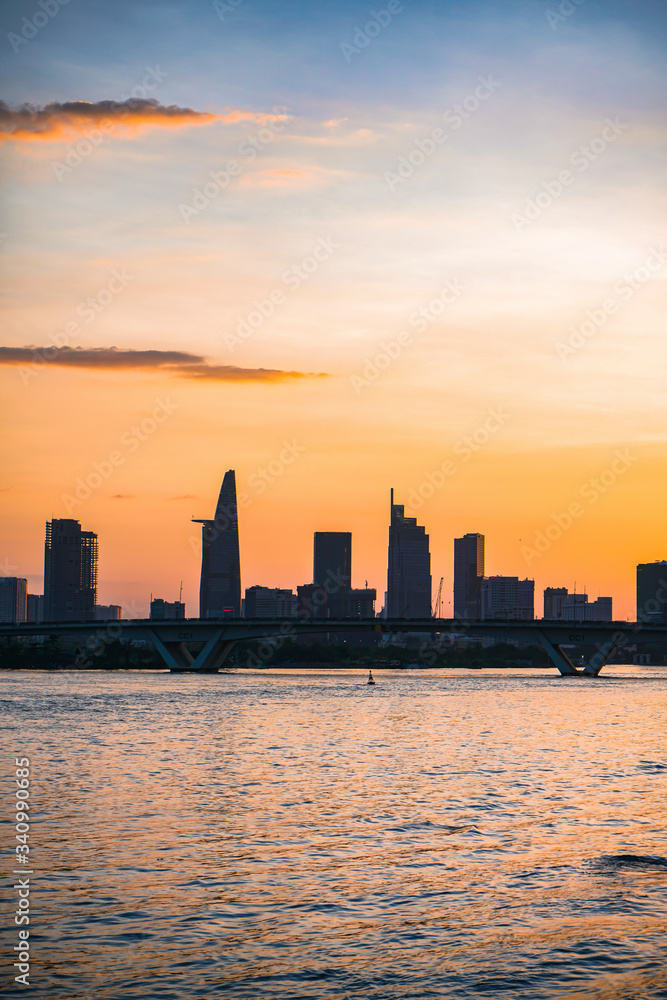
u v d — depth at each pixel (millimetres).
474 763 86812
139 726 121562
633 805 64625
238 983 33094
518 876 46031
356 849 51281
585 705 170375
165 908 40688
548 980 33562
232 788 70875
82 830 55281
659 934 37906
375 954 35750
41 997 31875
